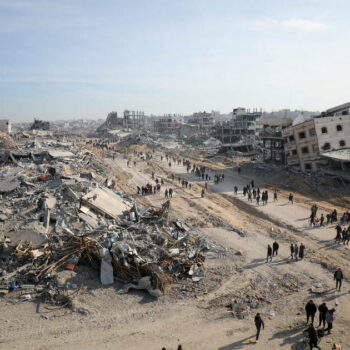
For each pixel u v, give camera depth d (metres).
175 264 23.70
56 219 28.62
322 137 59.56
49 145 78.06
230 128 135.25
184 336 17.38
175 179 64.44
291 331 17.80
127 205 36.22
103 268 22.25
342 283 22.95
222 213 41.41
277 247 27.31
